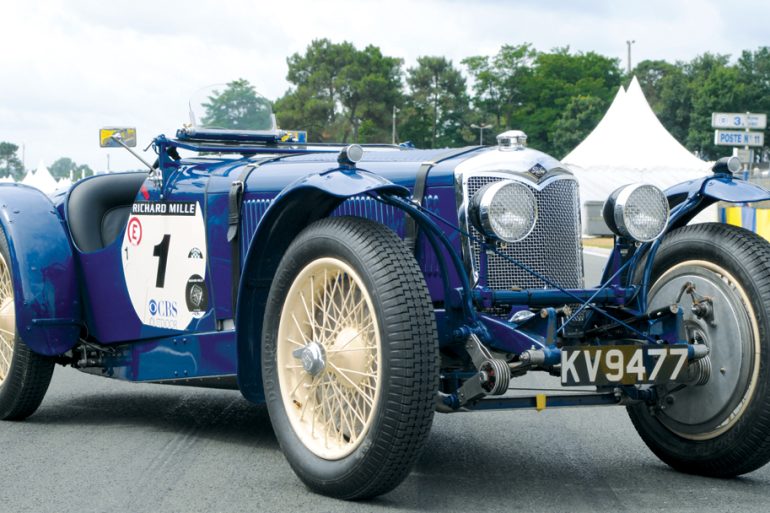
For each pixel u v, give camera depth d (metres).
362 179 3.25
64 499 3.33
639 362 3.43
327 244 3.35
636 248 3.75
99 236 5.00
